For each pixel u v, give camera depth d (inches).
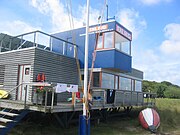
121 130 495.8
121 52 599.8
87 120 335.6
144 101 753.6
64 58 560.7
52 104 345.1
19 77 507.5
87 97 343.9
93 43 604.4
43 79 462.3
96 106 452.1
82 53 615.5
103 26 591.2
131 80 754.8
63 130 424.8
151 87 2923.2
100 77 578.9
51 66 520.7
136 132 495.2
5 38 600.1
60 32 669.9
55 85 347.9
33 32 508.7
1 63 552.4
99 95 478.9
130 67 649.6
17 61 514.3
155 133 511.5
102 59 581.6
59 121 421.7
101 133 444.5
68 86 359.9
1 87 538.9
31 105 347.9
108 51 574.6
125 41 631.8
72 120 448.8
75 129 442.0
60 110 361.7
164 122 631.2
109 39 578.2
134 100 623.8
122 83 689.6
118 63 581.6
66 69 564.7
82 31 625.6
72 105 387.2
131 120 630.5
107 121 569.3
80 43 624.1
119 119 636.7
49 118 456.1
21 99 489.1
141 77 845.2
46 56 509.7
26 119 466.6
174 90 2920.8
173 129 570.6
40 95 351.6
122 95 558.9
